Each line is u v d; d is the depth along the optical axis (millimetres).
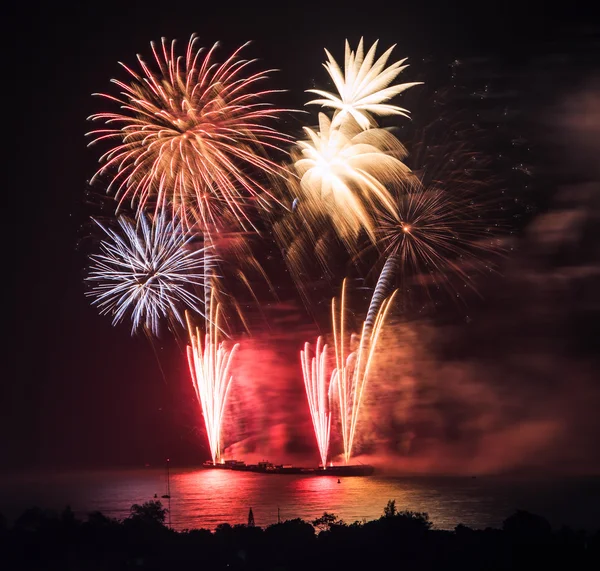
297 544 73375
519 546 70062
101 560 70938
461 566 66688
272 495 122062
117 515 106688
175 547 73938
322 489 127188
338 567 67750
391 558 68438
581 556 68625
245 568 68375
